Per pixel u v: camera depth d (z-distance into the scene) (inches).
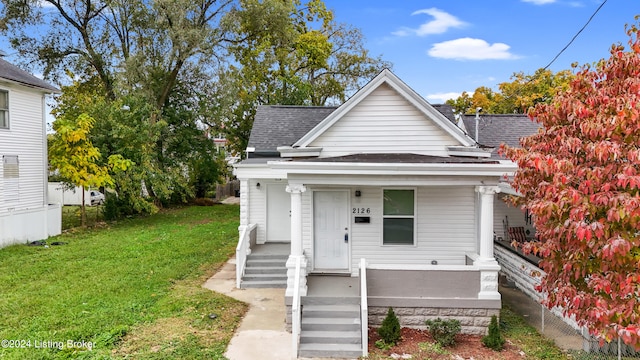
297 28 1363.2
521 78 1283.2
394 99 429.7
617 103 207.8
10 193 696.4
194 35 961.5
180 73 1117.7
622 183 190.1
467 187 422.9
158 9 951.6
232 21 1037.8
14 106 706.2
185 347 310.7
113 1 952.3
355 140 435.8
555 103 249.9
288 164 350.9
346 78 1470.2
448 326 325.7
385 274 354.3
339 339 323.6
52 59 1069.1
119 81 928.9
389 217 430.0
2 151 681.6
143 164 889.5
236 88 1077.1
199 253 601.6
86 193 1150.3
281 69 1243.2
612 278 206.5
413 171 350.9
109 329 334.3
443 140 427.8
